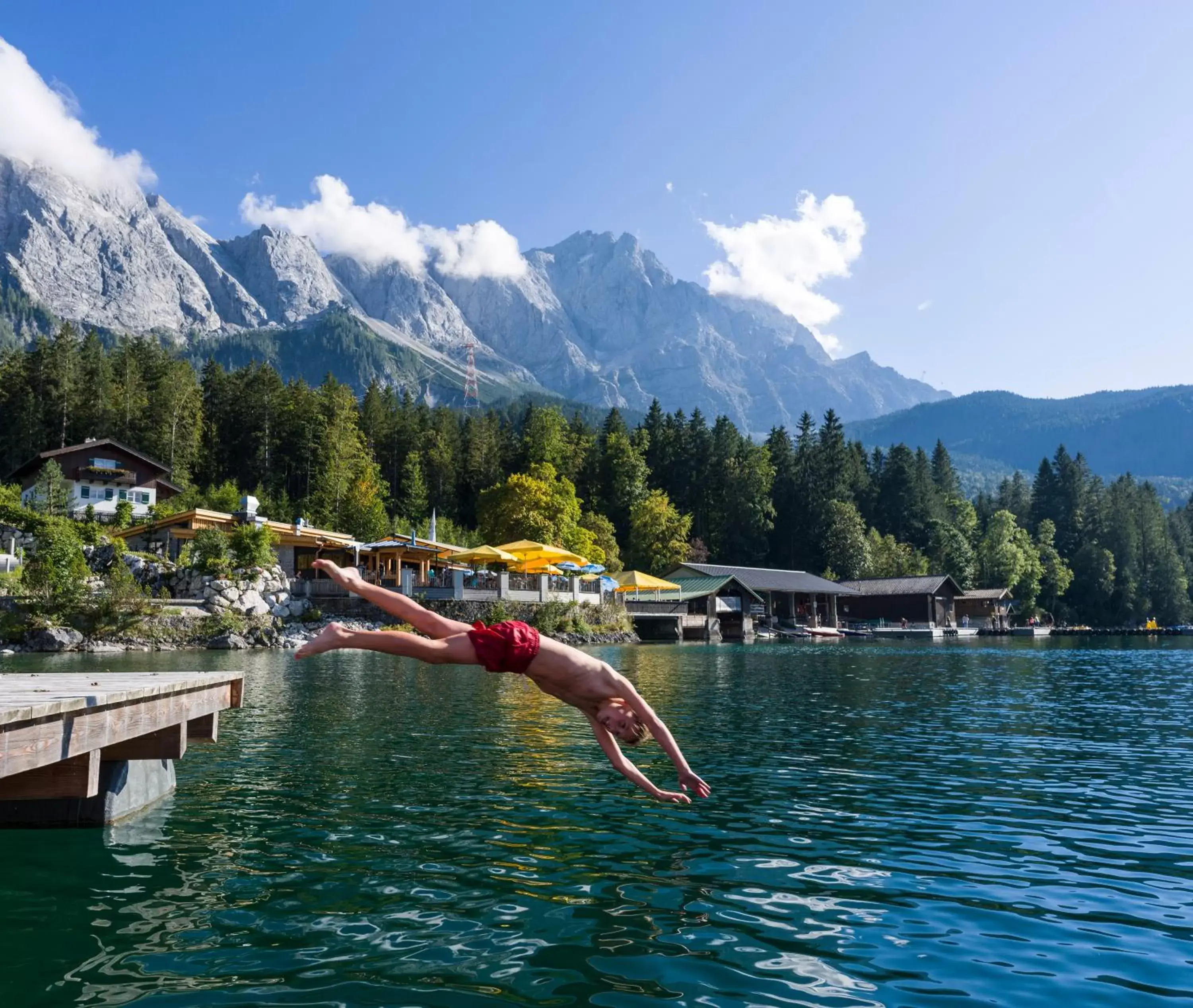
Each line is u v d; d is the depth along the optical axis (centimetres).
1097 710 2314
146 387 10169
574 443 12250
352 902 757
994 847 955
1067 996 576
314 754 1525
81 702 789
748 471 11769
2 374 9144
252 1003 554
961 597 10638
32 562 4478
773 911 743
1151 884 824
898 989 588
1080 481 14762
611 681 621
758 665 4150
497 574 5734
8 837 970
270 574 5091
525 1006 554
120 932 683
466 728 1842
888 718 2114
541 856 908
